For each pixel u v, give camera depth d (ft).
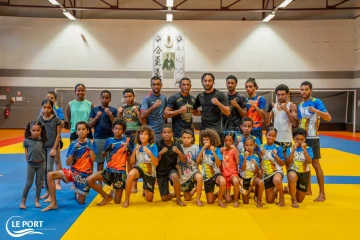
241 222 12.21
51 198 13.75
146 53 58.80
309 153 15.03
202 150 14.73
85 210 13.64
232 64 59.16
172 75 59.11
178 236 10.78
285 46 58.95
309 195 16.48
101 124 17.74
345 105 60.08
